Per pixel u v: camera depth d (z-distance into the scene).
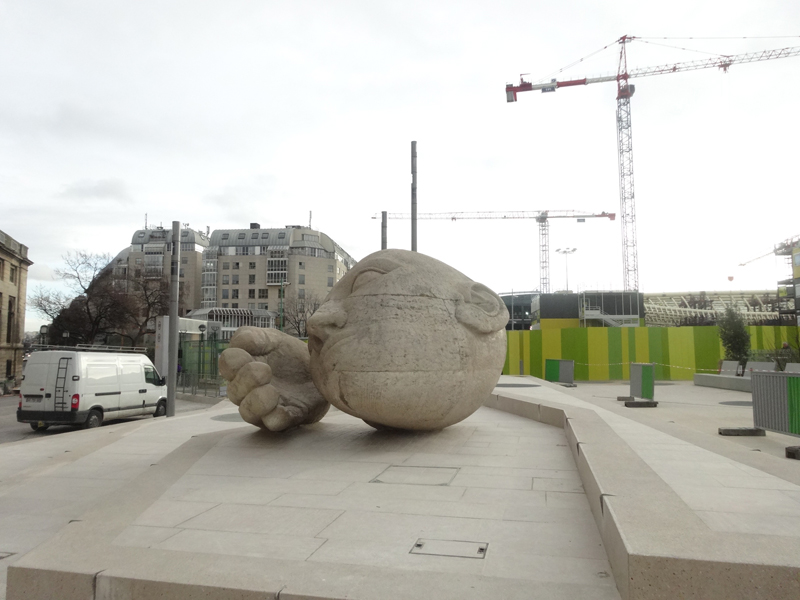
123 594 3.21
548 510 4.57
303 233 89.00
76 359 13.67
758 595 2.70
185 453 6.80
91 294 43.81
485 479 5.53
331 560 3.59
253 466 6.21
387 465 6.15
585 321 40.97
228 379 7.56
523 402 10.08
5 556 4.58
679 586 2.78
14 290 40.19
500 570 3.41
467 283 7.43
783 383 8.61
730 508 4.02
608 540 3.55
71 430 14.79
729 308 31.72
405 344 6.70
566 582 3.21
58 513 5.73
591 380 27.25
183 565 3.37
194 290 90.88
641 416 12.12
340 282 7.57
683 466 5.42
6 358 38.78
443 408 7.00
